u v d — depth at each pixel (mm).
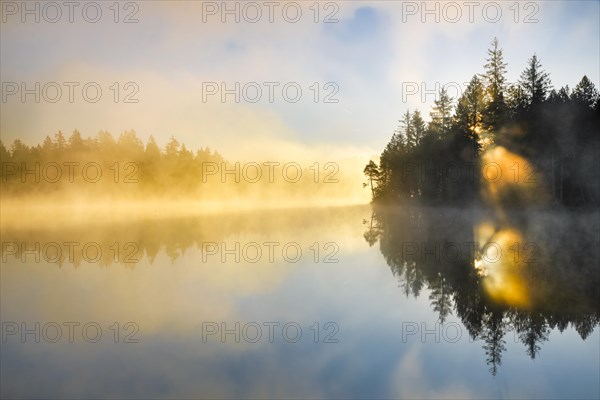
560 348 7414
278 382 6305
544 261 15117
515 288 11250
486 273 13266
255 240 23922
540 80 36719
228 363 7090
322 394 5969
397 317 9297
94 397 5930
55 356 7449
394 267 14875
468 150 38281
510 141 35219
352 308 10062
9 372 6801
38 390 6148
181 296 11375
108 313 9906
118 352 7625
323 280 13047
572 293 10531
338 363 6949
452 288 11617
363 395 5934
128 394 6012
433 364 6875
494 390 6020
